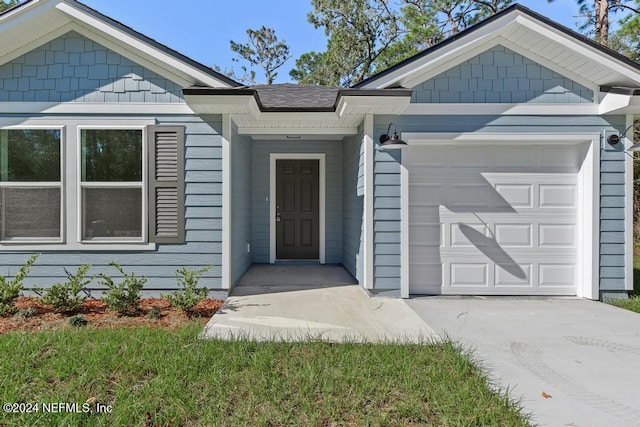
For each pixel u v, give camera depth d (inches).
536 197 193.8
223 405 81.6
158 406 80.6
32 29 170.1
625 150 185.6
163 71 179.5
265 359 103.7
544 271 193.6
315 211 290.2
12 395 83.2
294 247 289.7
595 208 185.8
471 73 186.4
